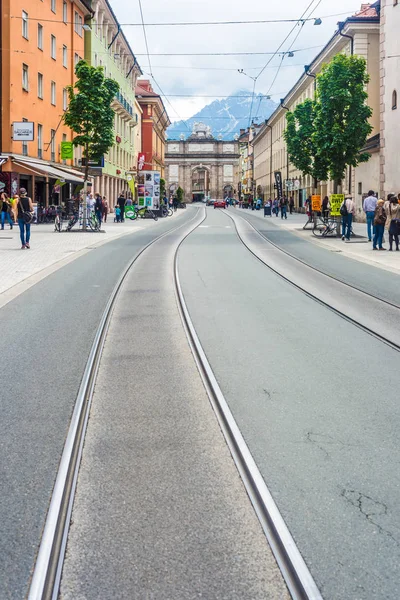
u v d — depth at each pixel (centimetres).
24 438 566
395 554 371
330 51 5503
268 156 10956
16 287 1484
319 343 934
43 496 450
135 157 9294
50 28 4866
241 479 477
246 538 391
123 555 372
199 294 1386
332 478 476
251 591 338
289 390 702
